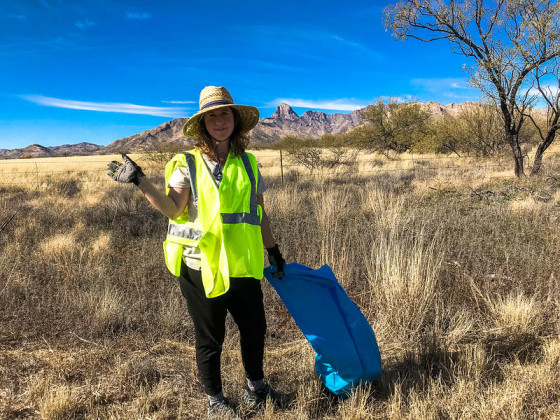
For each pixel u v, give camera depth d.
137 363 2.89
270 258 2.48
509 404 2.29
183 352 3.18
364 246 5.34
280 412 2.43
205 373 2.31
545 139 12.05
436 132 24.45
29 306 3.96
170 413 2.44
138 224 7.51
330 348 2.46
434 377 2.75
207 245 2.05
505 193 9.31
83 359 3.02
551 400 2.39
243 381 2.70
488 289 4.10
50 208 8.82
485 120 19.31
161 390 2.64
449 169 14.26
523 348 2.98
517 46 11.17
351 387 2.51
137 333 3.47
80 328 3.52
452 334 3.21
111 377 2.80
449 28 11.66
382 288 3.76
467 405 2.35
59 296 4.23
